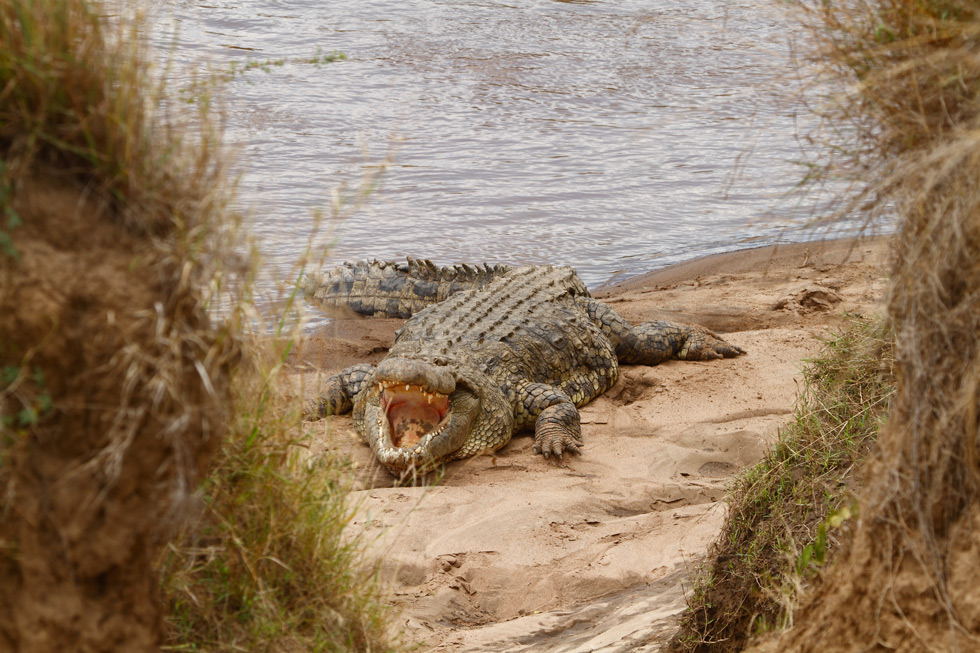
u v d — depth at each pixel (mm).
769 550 11398
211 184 6527
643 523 17406
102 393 5715
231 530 8289
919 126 6520
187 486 6250
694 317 30703
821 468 11742
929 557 6809
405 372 20797
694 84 65062
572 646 12961
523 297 27859
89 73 5961
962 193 6184
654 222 41812
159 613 6770
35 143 5762
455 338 25141
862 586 7465
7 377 5410
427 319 27328
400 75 66125
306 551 9141
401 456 20734
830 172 7199
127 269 5902
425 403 23031
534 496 18703
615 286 35312
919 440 6844
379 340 30359
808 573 10016
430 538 16922
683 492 18984
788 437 12797
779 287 32438
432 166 48469
